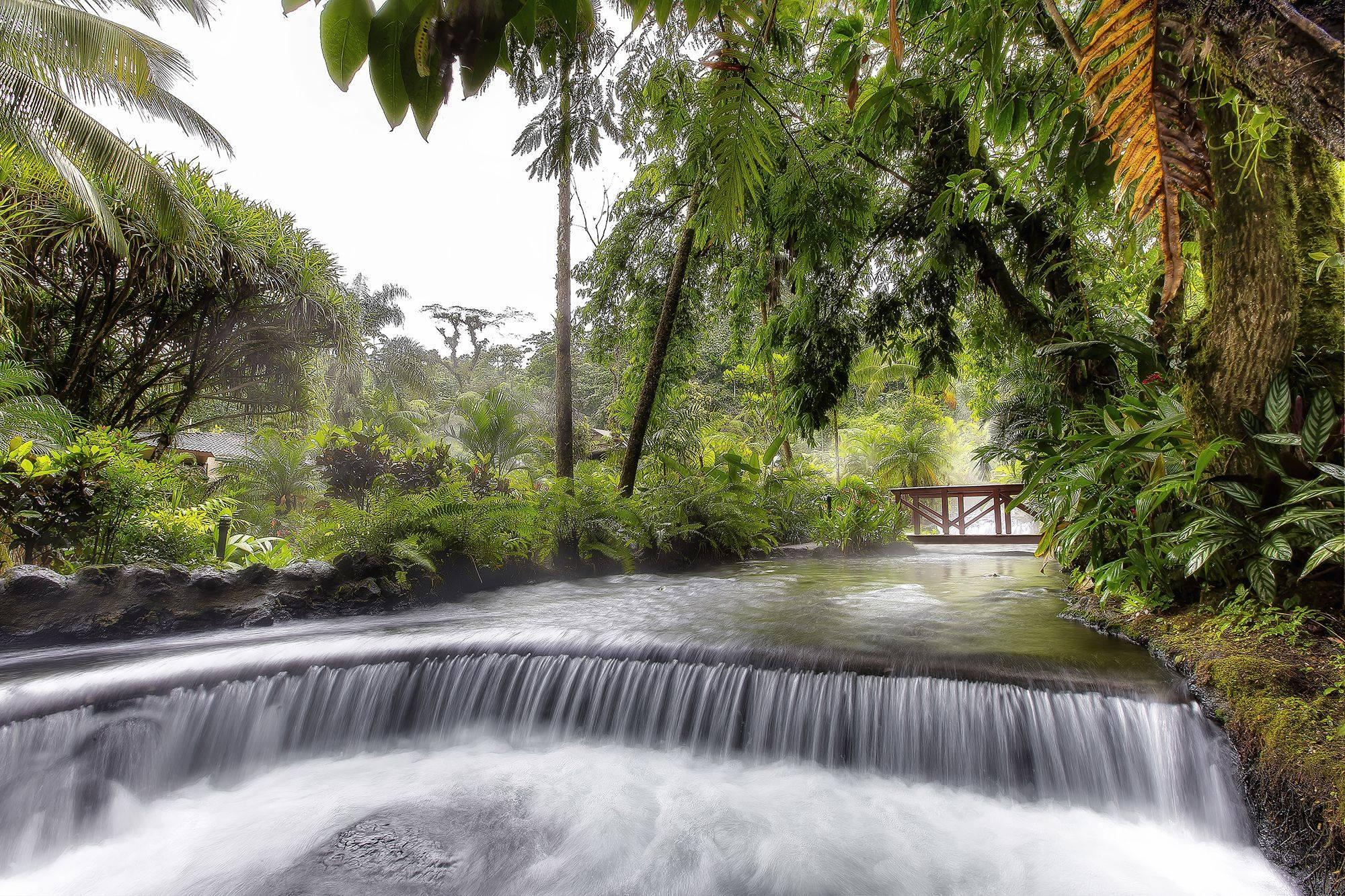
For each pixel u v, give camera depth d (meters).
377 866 2.58
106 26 7.49
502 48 0.47
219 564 5.85
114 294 10.50
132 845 2.89
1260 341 2.70
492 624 4.55
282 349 13.26
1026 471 4.77
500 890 2.43
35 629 4.26
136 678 3.33
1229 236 2.63
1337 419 2.69
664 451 11.42
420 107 0.45
